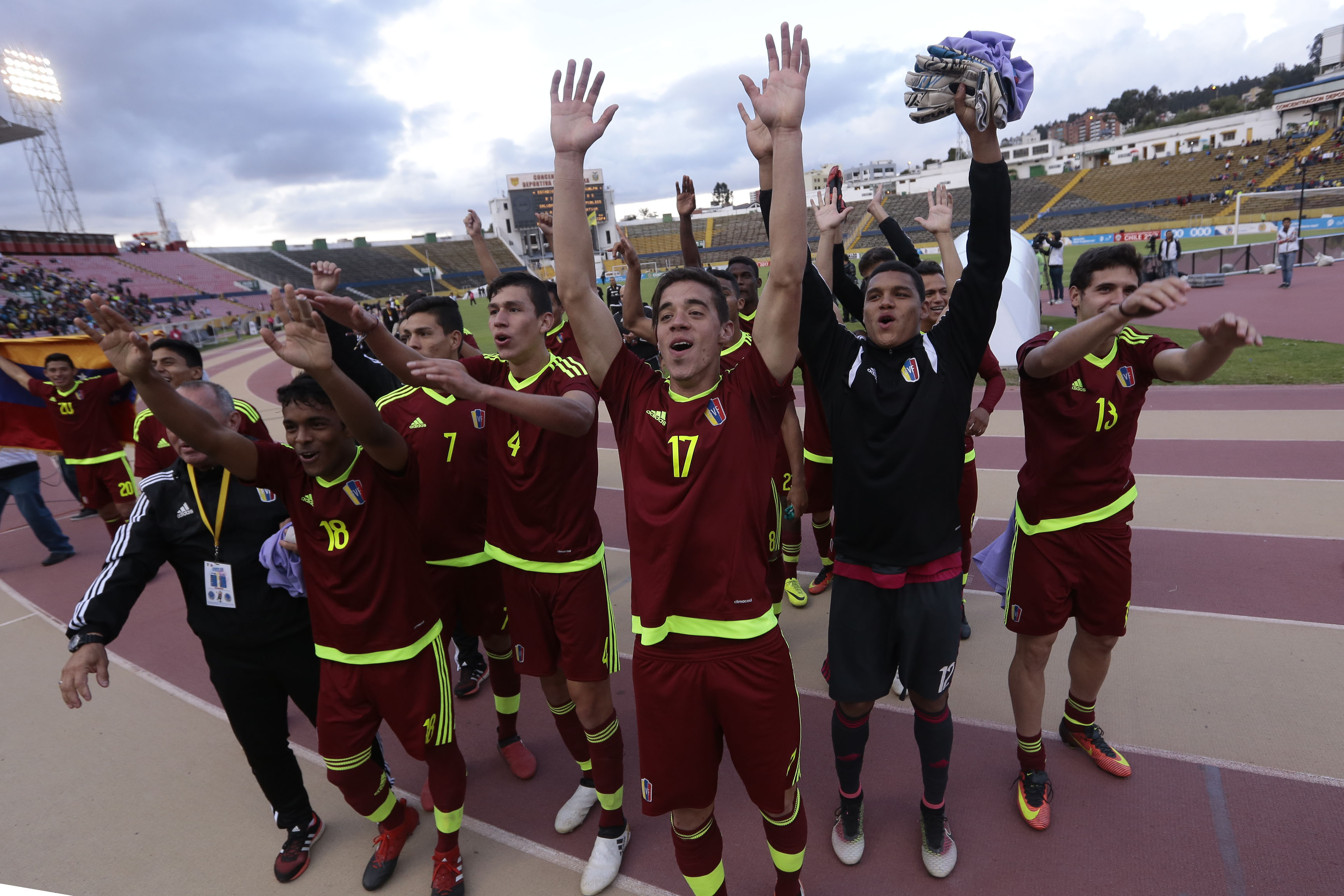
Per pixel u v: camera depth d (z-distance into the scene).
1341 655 3.36
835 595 2.36
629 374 2.08
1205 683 3.26
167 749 3.52
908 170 94.38
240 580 2.46
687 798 1.99
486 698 3.78
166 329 35.69
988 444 7.49
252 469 2.24
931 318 3.65
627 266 3.52
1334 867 2.26
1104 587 2.53
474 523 2.98
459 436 2.93
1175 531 4.91
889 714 3.34
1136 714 3.10
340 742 2.39
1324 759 2.72
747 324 3.89
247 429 3.00
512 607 2.67
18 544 7.03
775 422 2.00
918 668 2.30
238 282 55.22
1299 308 13.68
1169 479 5.89
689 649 1.92
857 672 2.32
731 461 1.90
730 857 2.56
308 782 3.19
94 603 2.27
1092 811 2.61
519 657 2.72
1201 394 8.51
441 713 2.46
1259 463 6.04
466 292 62.56
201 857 2.78
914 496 2.18
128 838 2.91
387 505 2.33
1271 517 4.95
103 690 4.09
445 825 2.45
